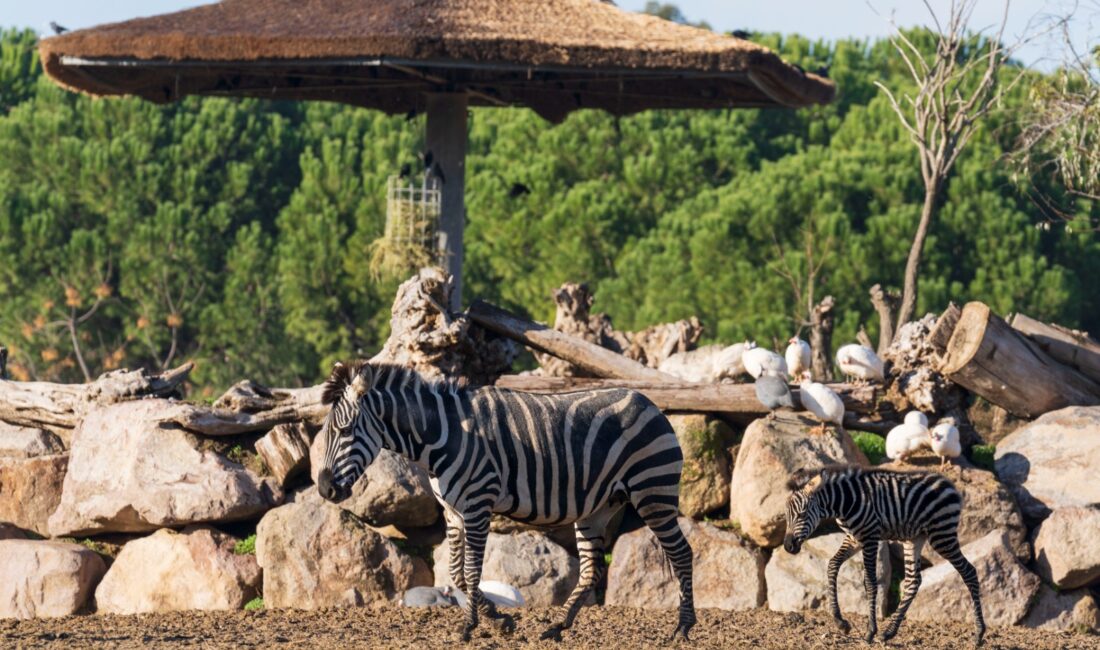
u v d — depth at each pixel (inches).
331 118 5088.6
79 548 1528.1
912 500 1189.7
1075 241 3794.3
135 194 4352.9
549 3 1891.0
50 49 1806.1
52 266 4281.5
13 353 4293.8
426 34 1700.3
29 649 1127.0
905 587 1229.7
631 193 4131.4
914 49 2460.6
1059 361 1621.6
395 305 1542.8
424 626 1244.5
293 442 1530.5
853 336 3366.1
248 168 4466.0
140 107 4478.3
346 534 1450.5
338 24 1766.7
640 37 1771.7
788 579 1409.9
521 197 4030.5
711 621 1312.7
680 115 4466.0
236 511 1498.5
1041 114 2479.1
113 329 4458.7
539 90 2231.8
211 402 1705.2
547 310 3917.3
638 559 1438.2
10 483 1620.3
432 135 2101.4
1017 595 1387.8
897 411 1581.0
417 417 1087.6
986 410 1936.5
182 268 4315.9
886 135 4015.8
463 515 1098.1
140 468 1531.7
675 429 1542.8
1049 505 1472.7
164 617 1362.0
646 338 1945.1
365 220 4042.8
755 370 1544.0
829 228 3508.9
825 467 1206.9
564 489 1104.2
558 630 1136.2
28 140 4372.5
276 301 4293.8
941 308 3444.9
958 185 3644.2
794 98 1973.4
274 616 1349.7
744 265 3555.6
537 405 1116.5
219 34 1748.3
